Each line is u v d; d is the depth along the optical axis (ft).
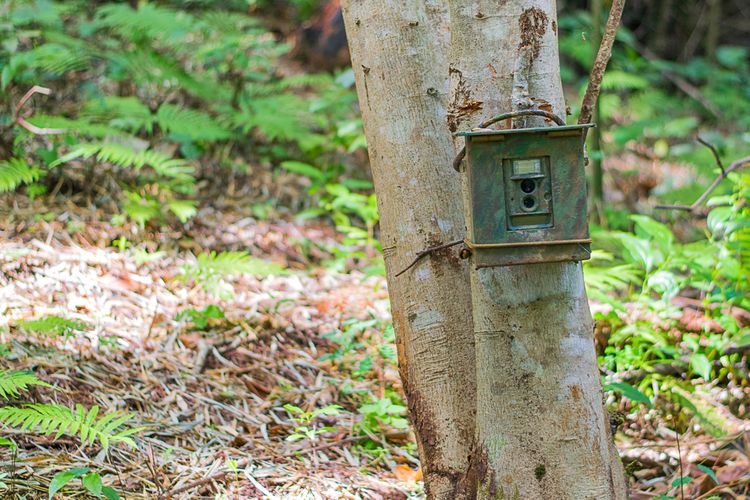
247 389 15.43
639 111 35.76
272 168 26.43
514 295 9.18
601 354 16.87
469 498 10.10
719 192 24.72
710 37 43.80
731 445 13.98
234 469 12.07
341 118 29.45
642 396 12.54
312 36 36.42
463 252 9.27
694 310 18.06
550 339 9.21
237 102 26.81
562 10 44.45
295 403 15.23
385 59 10.84
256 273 18.31
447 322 10.71
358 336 17.54
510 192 8.57
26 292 16.84
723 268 16.99
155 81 25.71
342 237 23.40
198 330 16.97
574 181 8.57
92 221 20.65
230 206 23.48
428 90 10.77
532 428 9.35
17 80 23.09
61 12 27.84
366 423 14.24
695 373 16.15
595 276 16.67
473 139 8.45
